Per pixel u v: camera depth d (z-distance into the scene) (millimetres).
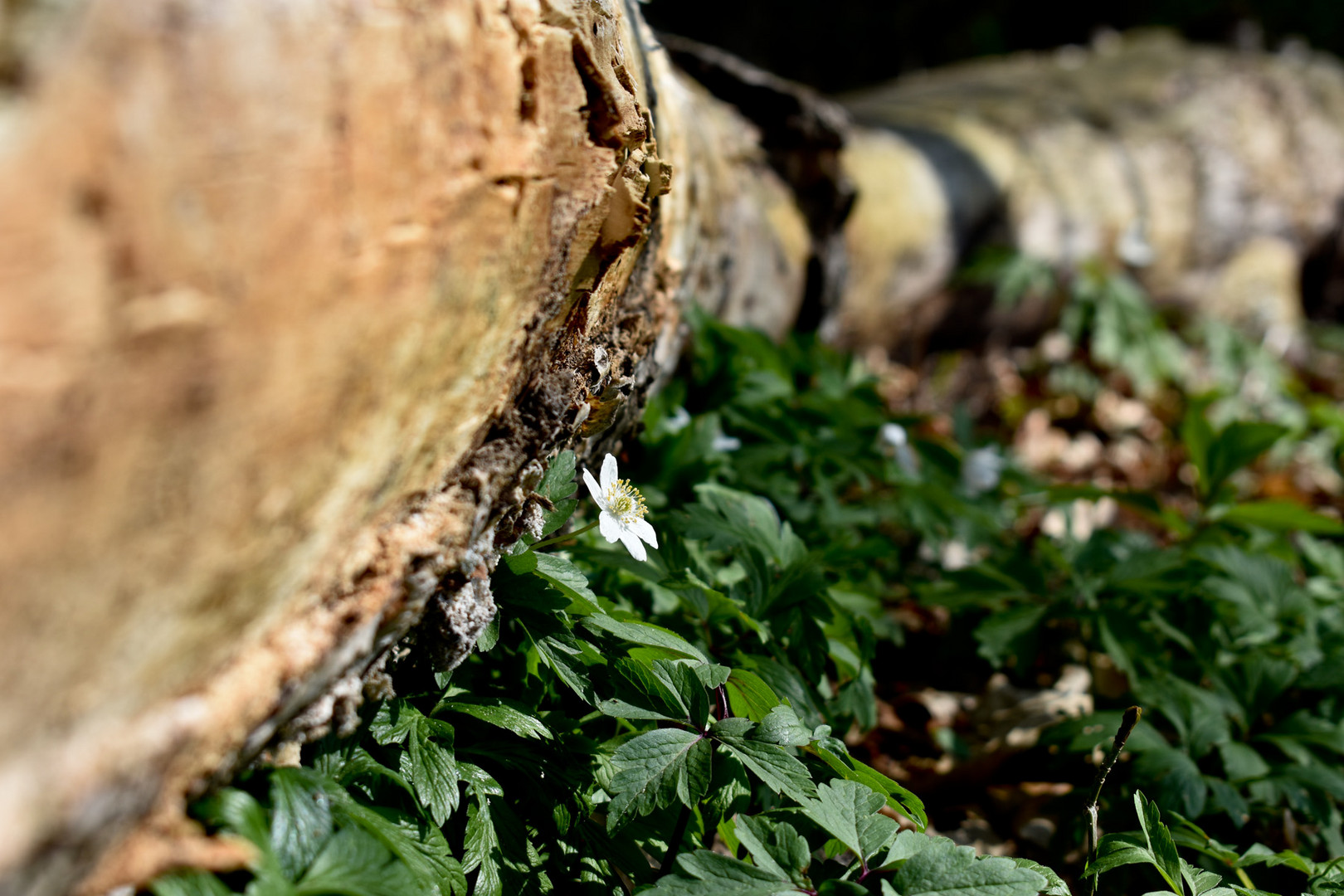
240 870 408
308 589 391
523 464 452
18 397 302
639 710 475
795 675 529
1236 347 1401
